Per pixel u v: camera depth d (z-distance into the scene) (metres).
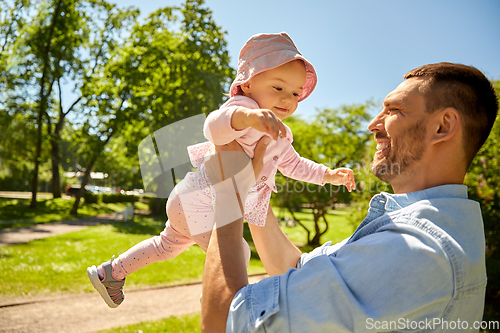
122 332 4.65
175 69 17.70
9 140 20.98
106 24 21.91
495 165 6.10
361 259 0.87
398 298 0.80
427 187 1.05
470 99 0.99
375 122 1.20
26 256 9.03
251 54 1.37
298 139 14.91
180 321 5.14
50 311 5.46
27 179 28.02
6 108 20.42
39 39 19.80
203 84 17.11
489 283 5.59
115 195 31.59
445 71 1.04
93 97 20.20
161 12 18.41
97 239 12.34
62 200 25.97
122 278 1.51
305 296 0.86
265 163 1.36
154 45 18.44
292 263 1.41
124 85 18.59
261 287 0.90
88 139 20.36
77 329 4.76
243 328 0.85
